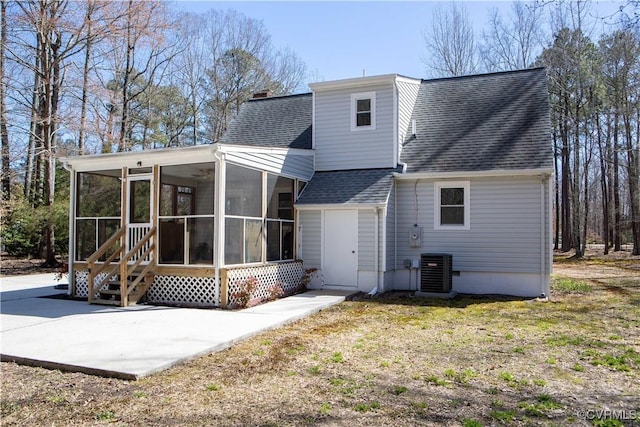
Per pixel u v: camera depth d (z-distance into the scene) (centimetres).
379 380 498
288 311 894
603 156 2733
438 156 1266
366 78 1288
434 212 1231
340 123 1338
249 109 1736
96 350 593
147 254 993
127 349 597
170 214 1002
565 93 2555
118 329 723
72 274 1098
